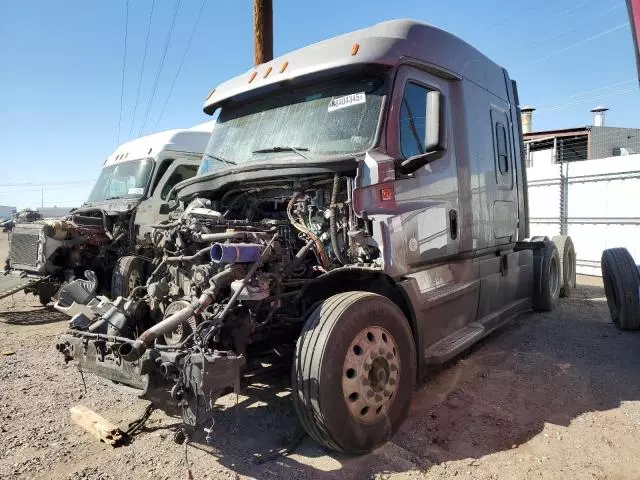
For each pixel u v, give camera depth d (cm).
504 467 320
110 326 351
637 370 504
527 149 2302
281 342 397
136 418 402
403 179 403
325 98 436
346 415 318
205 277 340
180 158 959
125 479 310
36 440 363
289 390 453
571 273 935
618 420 388
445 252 455
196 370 285
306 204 404
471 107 525
